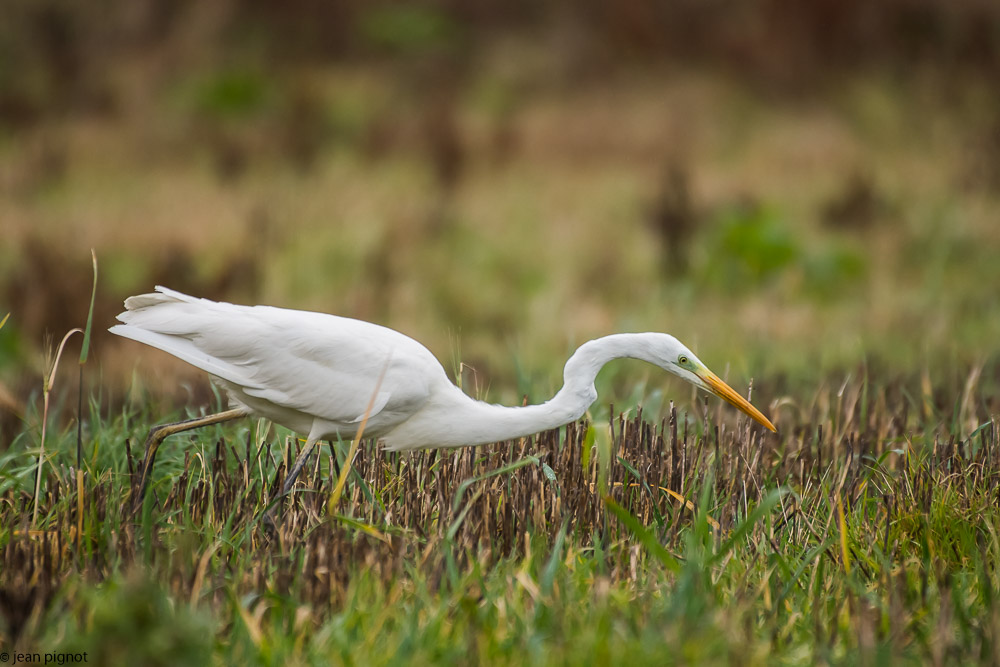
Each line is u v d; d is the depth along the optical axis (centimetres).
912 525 644
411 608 527
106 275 1473
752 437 776
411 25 3095
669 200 1722
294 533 602
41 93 2717
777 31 2855
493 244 1753
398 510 641
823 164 2228
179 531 603
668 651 477
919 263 1677
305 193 2023
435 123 2333
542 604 520
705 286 1572
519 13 3272
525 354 1258
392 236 1708
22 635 481
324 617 524
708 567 550
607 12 3020
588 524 651
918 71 2733
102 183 2119
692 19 2962
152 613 439
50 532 592
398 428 696
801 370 1162
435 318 1419
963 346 1262
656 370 1141
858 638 504
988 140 2041
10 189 1989
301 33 3123
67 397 959
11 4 3008
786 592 551
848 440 781
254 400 679
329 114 2589
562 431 791
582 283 1575
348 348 659
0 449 793
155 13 3036
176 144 2406
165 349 650
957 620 536
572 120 2536
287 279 1515
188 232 1698
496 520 641
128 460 673
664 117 2553
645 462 704
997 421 782
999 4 2812
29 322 1253
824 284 1560
